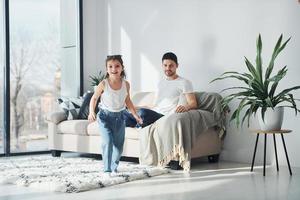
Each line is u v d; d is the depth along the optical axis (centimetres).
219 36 512
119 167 436
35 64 611
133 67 607
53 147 556
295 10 452
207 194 318
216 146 489
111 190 335
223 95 509
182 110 448
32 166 450
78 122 525
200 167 454
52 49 632
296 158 451
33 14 609
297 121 449
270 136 470
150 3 584
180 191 329
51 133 558
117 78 397
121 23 623
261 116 406
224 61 509
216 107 480
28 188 346
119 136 404
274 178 383
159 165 435
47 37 625
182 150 423
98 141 503
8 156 568
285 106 411
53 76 633
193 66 538
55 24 635
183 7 546
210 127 476
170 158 429
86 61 657
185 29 545
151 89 584
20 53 594
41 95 618
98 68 658
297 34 450
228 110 492
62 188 330
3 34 576
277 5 465
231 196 311
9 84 577
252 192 324
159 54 575
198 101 493
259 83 409
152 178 388
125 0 616
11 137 583
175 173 414
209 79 523
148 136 442
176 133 426
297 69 450
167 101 481
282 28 462
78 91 654
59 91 640
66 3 648
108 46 643
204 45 527
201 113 459
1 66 576
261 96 411
